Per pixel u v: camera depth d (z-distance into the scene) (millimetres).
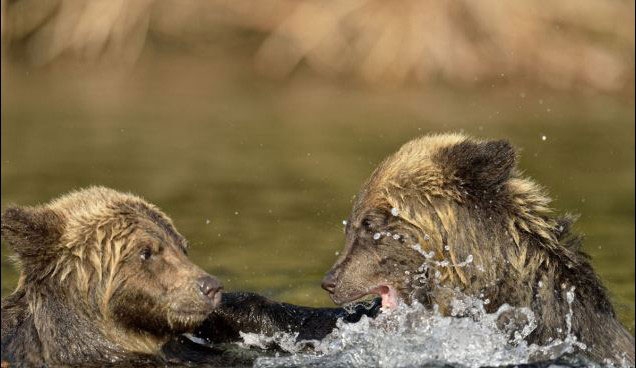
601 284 9375
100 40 27062
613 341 9109
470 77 26031
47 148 19000
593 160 18547
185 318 8836
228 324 9836
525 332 8852
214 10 27703
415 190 9102
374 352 9266
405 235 9125
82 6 27094
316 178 17141
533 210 9148
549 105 23672
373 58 26266
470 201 8992
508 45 26094
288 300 11797
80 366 8711
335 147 19328
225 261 13188
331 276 9352
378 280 9266
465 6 26266
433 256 9047
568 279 9086
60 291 8711
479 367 8867
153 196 15945
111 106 22906
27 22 27031
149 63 27547
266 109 23016
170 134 20438
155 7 27469
